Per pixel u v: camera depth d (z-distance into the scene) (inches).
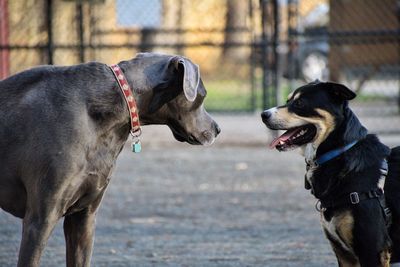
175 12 911.7
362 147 297.1
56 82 269.7
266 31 687.1
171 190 510.0
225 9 965.8
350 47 889.5
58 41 706.2
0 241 393.7
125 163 601.0
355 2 847.1
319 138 301.6
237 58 1116.5
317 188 300.2
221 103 870.4
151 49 803.4
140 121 280.2
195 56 1112.8
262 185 522.3
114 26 794.2
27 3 709.3
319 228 418.0
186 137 283.1
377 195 289.4
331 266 350.0
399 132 683.4
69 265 284.8
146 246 383.2
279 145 311.9
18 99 267.9
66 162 261.0
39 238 260.7
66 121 263.3
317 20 898.1
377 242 287.1
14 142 264.1
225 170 570.6
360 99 908.6
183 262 355.9
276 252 372.8
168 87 276.1
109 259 360.8
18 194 269.3
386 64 887.1
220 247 381.4
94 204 278.2
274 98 692.1
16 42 712.4
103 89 269.9
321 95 303.3
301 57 1017.5
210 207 465.7
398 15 827.4
